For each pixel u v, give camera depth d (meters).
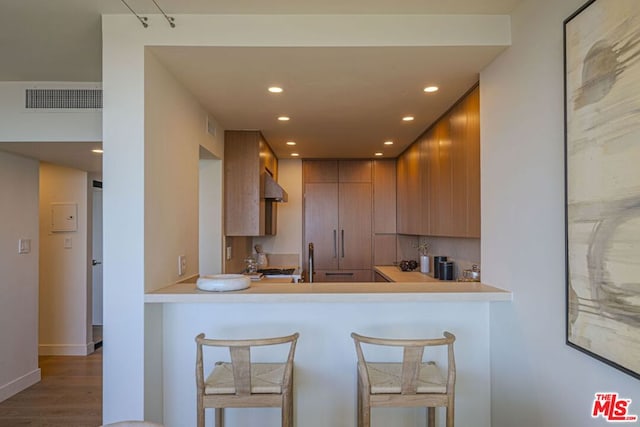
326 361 2.23
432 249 4.53
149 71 2.03
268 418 2.25
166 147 2.25
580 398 1.47
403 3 1.90
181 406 2.22
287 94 2.69
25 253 3.46
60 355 4.34
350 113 3.17
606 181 1.29
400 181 5.12
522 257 1.88
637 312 1.16
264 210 4.11
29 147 3.00
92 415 2.95
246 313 2.24
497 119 2.13
